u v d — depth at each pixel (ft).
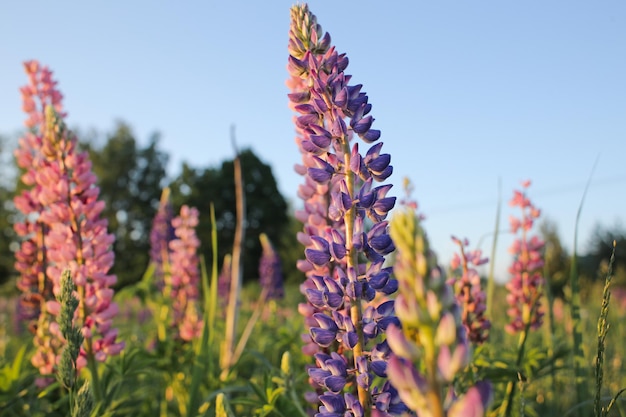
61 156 2.61
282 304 6.33
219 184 27.32
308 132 1.78
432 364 0.87
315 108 1.77
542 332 4.12
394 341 0.89
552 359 2.66
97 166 34.45
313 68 1.83
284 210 29.94
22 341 4.62
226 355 3.24
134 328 4.42
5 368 2.56
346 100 1.73
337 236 1.68
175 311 3.82
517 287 2.93
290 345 3.36
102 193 34.37
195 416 2.56
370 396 1.55
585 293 6.59
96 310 2.47
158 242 5.68
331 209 1.72
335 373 1.61
